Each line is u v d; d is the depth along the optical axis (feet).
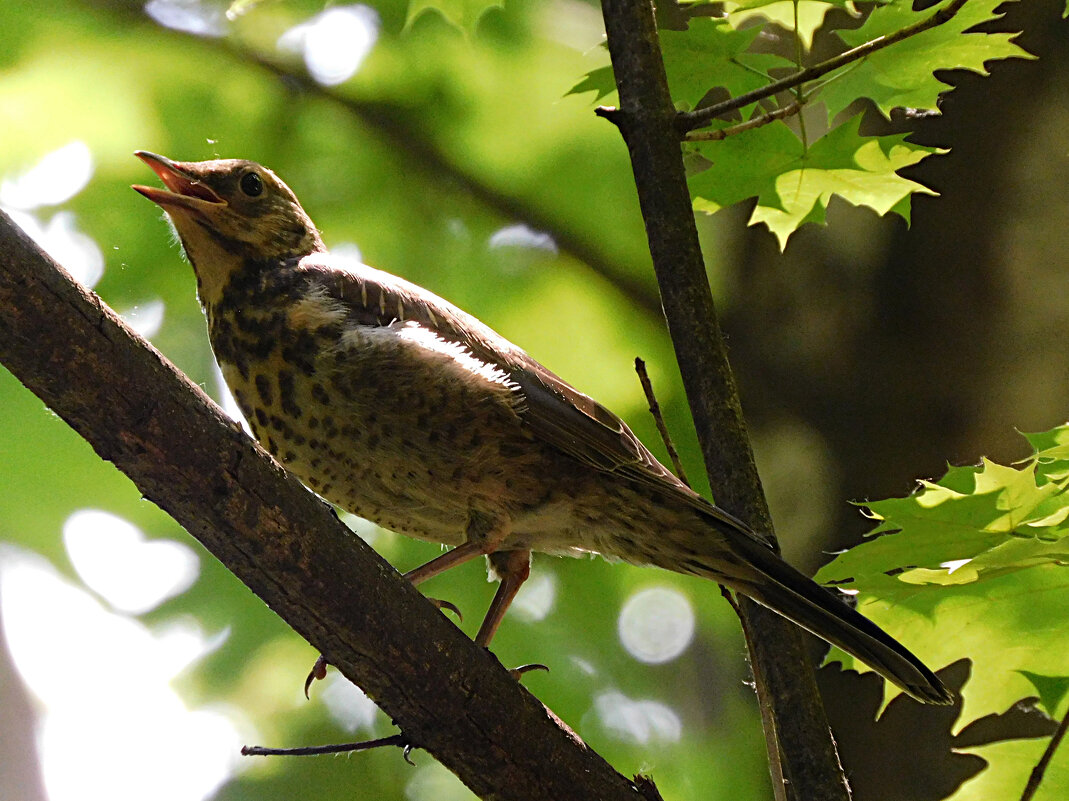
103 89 42.32
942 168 31.63
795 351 32.60
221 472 15.88
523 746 18.19
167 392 15.43
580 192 43.55
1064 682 21.01
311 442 22.74
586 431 22.48
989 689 21.33
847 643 20.47
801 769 18.20
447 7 34.81
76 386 14.97
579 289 43.39
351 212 43.68
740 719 43.50
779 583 20.74
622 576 44.60
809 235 32.99
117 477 43.24
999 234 31.04
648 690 45.09
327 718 43.75
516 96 43.55
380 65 43.21
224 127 42.93
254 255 24.30
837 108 23.65
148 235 41.86
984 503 18.53
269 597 16.96
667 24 32.99
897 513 18.90
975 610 21.09
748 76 23.24
